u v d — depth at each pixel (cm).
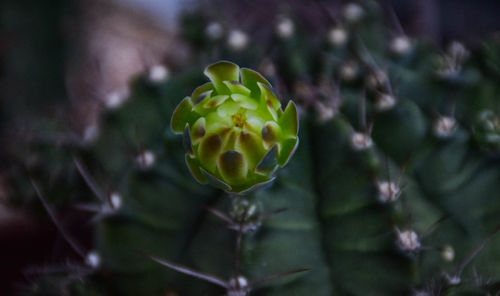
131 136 24
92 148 24
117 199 22
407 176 22
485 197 22
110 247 22
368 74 24
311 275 21
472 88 23
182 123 19
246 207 20
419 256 21
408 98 23
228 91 19
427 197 22
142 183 22
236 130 19
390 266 20
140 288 22
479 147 22
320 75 25
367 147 21
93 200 25
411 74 23
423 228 21
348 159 21
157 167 22
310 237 21
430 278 21
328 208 21
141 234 22
